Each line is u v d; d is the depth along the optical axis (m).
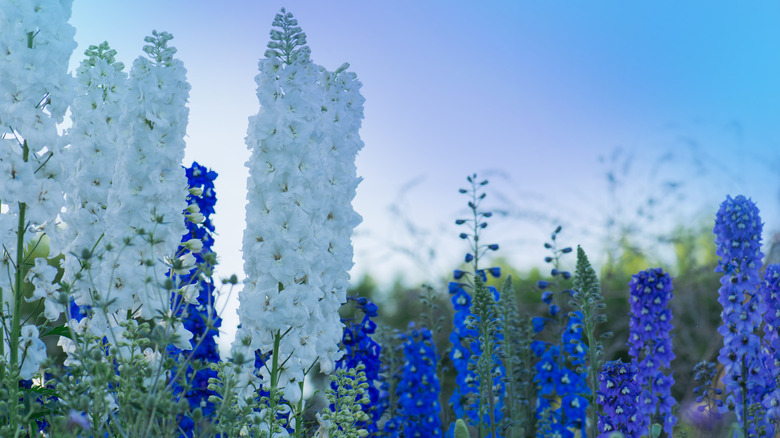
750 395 2.53
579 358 2.67
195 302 2.25
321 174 2.30
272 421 2.21
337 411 2.34
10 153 2.25
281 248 2.27
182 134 2.32
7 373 2.19
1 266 2.29
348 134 2.46
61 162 2.31
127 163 2.27
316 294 2.29
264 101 2.29
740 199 2.57
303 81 2.31
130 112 2.29
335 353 2.37
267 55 2.33
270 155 2.29
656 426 2.58
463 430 2.46
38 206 2.26
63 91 2.31
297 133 2.29
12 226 2.26
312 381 2.68
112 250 2.23
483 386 2.60
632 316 2.64
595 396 2.54
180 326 2.25
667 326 2.61
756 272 2.56
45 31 2.29
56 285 2.32
